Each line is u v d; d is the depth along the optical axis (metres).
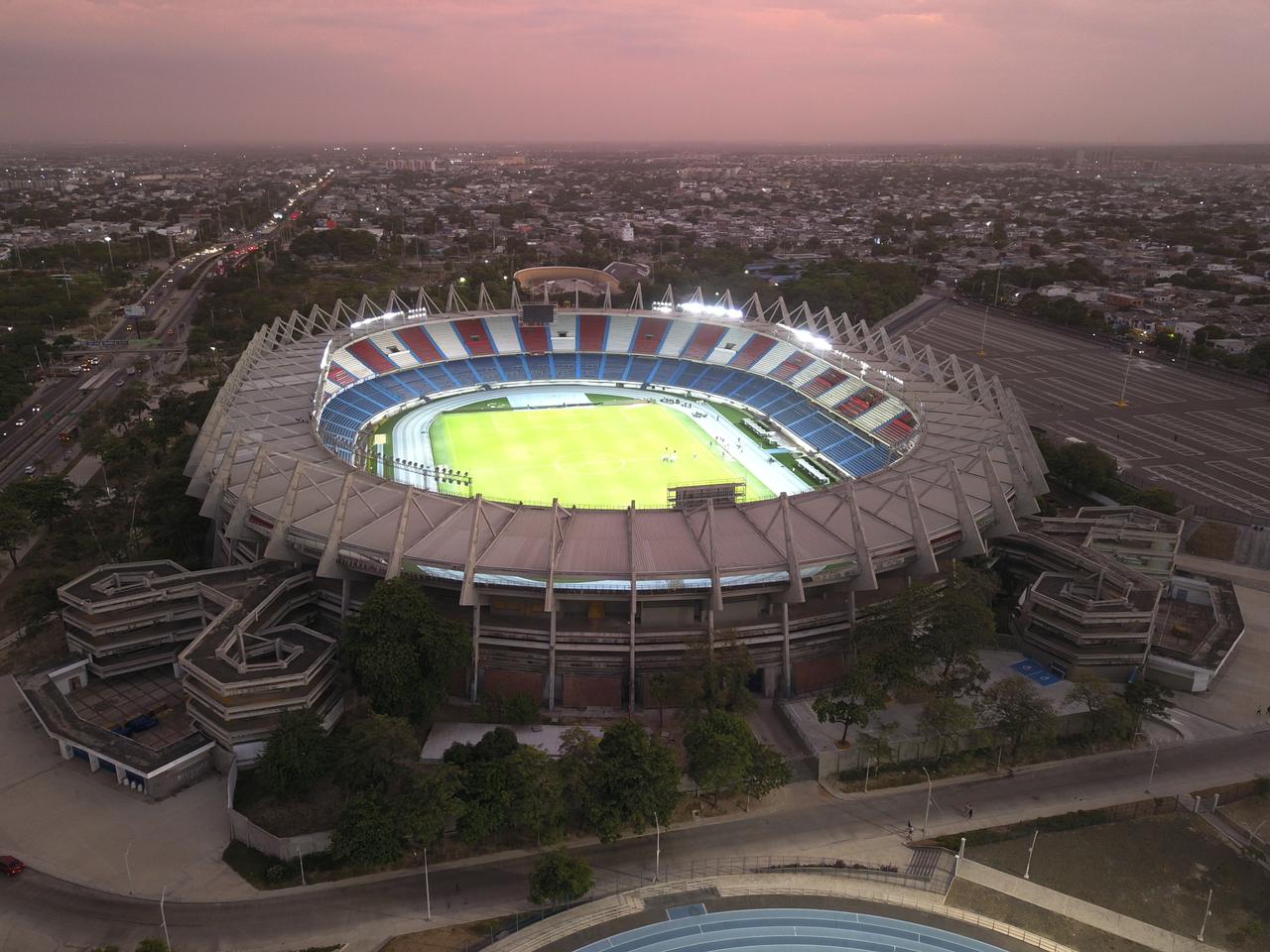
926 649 89.44
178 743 81.00
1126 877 70.44
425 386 191.25
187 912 65.19
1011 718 82.69
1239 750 86.75
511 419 178.12
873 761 82.94
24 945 62.06
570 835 74.00
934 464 116.75
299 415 135.50
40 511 132.38
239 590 96.19
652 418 179.75
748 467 151.88
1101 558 107.75
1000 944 64.06
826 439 158.25
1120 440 181.75
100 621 93.00
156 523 126.19
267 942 62.69
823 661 96.31
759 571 90.75
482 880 69.06
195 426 184.62
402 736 72.94
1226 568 127.94
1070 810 77.81
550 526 97.25
